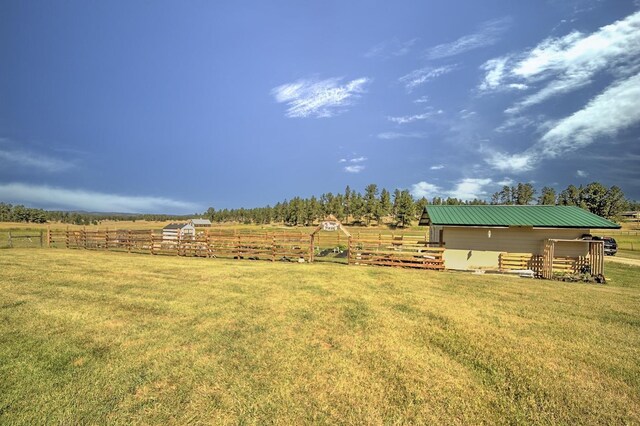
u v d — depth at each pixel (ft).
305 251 64.59
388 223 358.43
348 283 38.86
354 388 15.19
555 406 14.14
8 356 17.54
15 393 14.15
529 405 14.21
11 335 20.47
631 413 13.78
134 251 78.64
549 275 52.85
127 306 27.32
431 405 14.07
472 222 59.82
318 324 23.50
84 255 65.92
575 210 64.54
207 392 14.61
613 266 72.33
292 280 39.93
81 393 14.29
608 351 19.72
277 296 31.50
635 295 36.63
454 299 31.68
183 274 43.16
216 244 71.20
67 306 26.99
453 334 21.85
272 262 61.67
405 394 14.83
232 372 16.35
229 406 13.64
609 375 16.85
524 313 27.22
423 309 27.71
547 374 16.78
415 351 19.20
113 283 36.42
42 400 13.70
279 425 12.60
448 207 69.56
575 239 56.39
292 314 25.76
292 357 18.11
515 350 19.53
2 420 12.44
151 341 19.95
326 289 35.06
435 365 17.56
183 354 18.24
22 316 24.21
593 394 15.10
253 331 21.90
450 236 61.46
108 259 59.06
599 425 13.03
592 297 34.45
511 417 13.37
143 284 36.19
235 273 44.73
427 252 60.70
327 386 15.29
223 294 31.99
